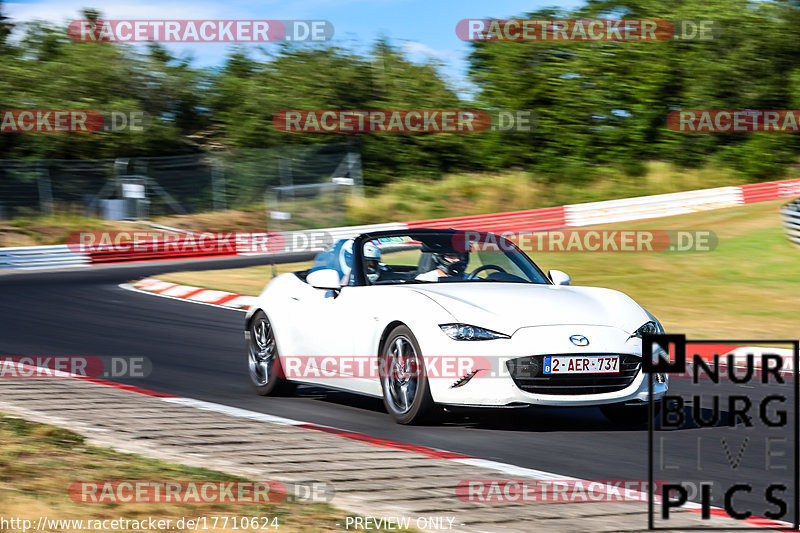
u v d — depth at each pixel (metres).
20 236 100.81
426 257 26.83
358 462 18.58
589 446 21.34
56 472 16.75
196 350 37.16
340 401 27.36
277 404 26.69
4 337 40.44
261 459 18.66
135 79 134.38
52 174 112.25
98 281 69.88
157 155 128.88
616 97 139.12
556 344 22.28
